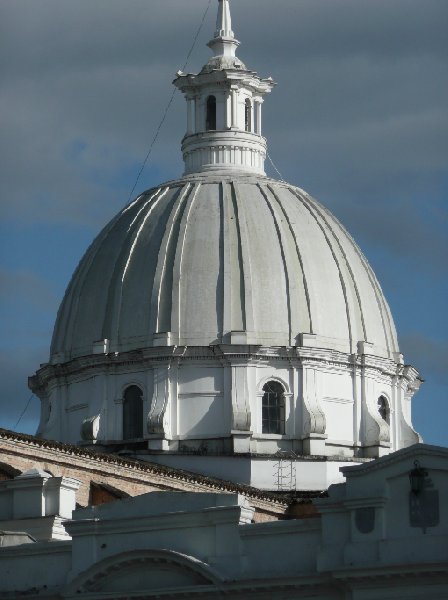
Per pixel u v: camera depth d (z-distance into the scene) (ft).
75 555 301.43
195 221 413.39
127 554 295.48
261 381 403.54
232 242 410.31
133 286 410.72
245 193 418.31
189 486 369.30
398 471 282.36
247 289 406.00
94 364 408.87
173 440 400.67
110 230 423.23
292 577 286.05
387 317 424.46
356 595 281.74
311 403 403.75
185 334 403.95
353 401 411.95
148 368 404.77
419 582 278.67
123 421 406.21
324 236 418.72
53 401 417.69
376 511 282.56
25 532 313.94
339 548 284.20
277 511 382.63
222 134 429.38
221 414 400.88
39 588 303.07
